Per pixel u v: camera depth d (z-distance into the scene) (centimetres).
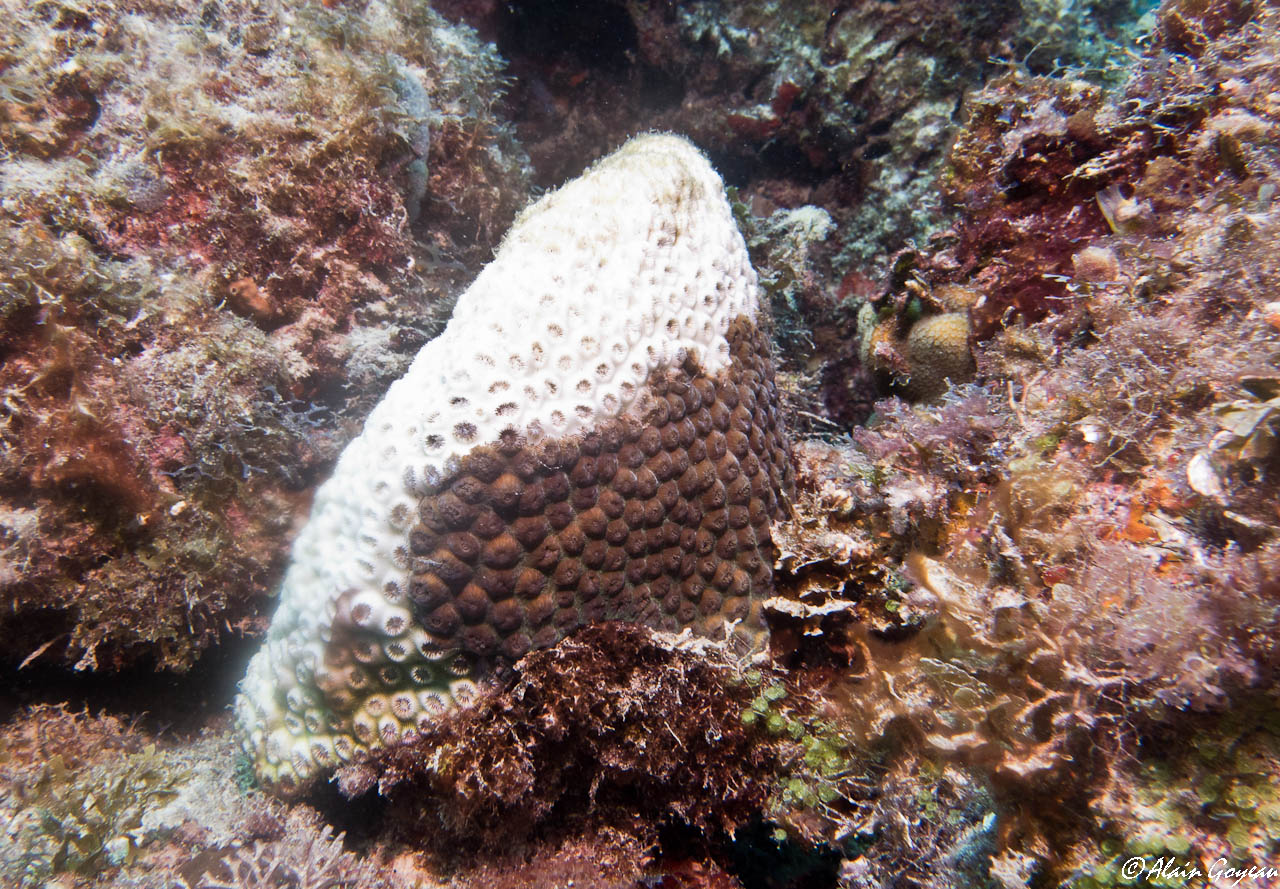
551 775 19
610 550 19
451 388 19
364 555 18
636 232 21
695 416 21
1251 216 18
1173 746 16
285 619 19
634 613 20
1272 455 16
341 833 19
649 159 24
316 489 24
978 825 17
